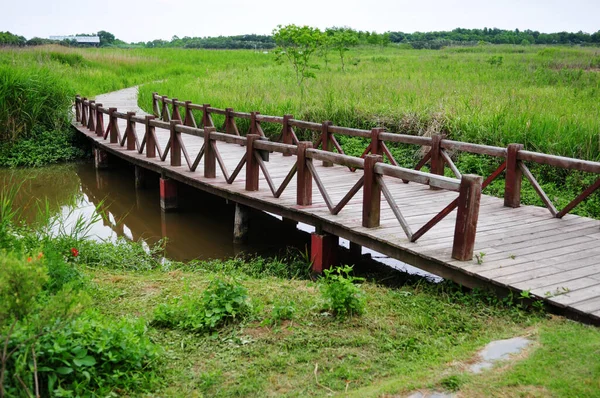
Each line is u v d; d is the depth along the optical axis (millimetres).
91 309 4570
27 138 15883
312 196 8312
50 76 17016
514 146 7766
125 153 12305
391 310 4922
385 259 7879
